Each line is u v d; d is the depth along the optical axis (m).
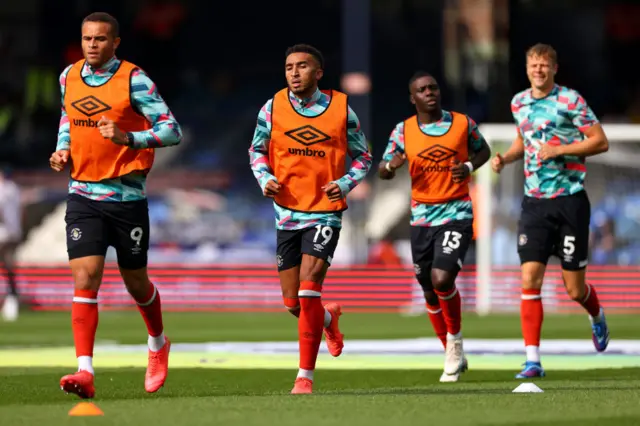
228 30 125.19
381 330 51.06
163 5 124.38
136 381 28.98
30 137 114.31
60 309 70.44
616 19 115.94
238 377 30.72
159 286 72.62
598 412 19.55
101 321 59.94
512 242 70.75
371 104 119.12
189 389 27.16
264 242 99.00
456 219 30.34
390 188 93.81
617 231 71.88
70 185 24.09
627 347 40.16
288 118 25.52
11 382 28.47
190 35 124.75
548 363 34.44
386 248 75.69
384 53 119.62
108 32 23.86
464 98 105.19
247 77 125.06
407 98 119.50
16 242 64.88
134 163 23.88
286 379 30.19
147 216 24.39
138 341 44.75
